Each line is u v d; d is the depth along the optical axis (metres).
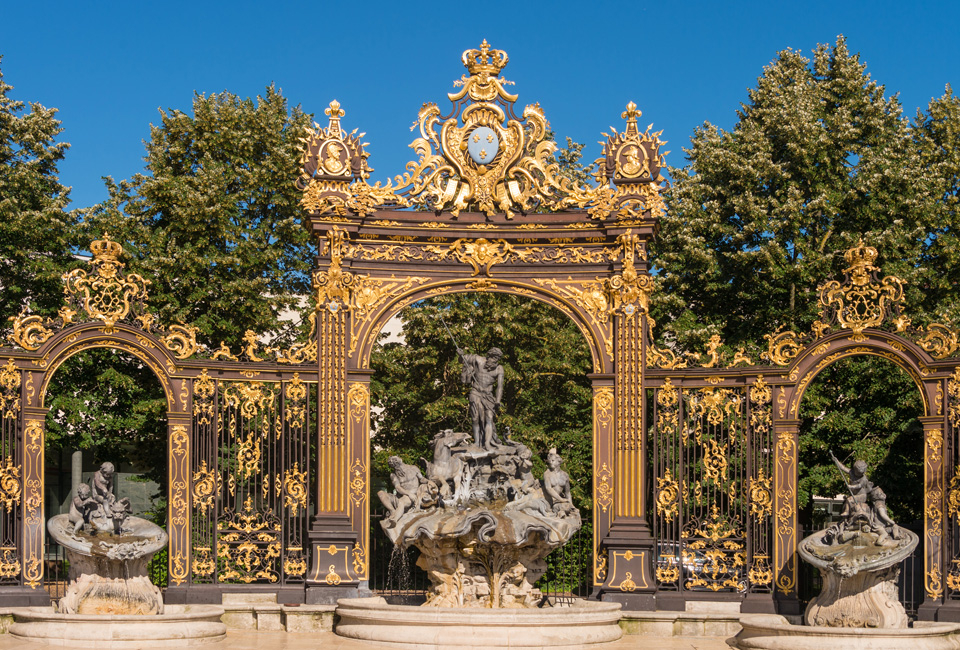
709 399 21.08
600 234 21.44
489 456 20.98
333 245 21.39
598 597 20.73
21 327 20.19
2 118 30.61
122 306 22.41
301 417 21.36
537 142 21.91
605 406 21.23
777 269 29.00
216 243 31.52
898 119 32.66
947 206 30.67
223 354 21.14
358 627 18.95
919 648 17.59
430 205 21.69
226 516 25.75
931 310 30.05
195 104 32.50
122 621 18.09
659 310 30.41
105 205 31.48
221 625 19.12
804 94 31.06
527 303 33.16
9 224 28.55
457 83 21.88
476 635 18.05
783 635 18.16
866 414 27.53
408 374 33.50
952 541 19.53
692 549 20.95
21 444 20.03
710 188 31.25
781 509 20.39
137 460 33.19
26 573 19.80
